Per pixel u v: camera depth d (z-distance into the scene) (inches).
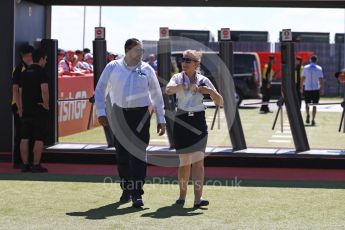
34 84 427.2
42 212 309.0
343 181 406.3
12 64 466.9
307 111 823.1
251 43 1464.1
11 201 334.3
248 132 728.3
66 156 476.4
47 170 438.6
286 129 759.1
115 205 327.6
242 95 1078.4
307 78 808.9
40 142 432.1
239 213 309.7
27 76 427.2
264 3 483.5
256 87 1075.9
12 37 465.4
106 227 279.3
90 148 479.2
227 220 294.5
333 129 755.4
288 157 461.7
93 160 474.3
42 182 393.4
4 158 473.7
